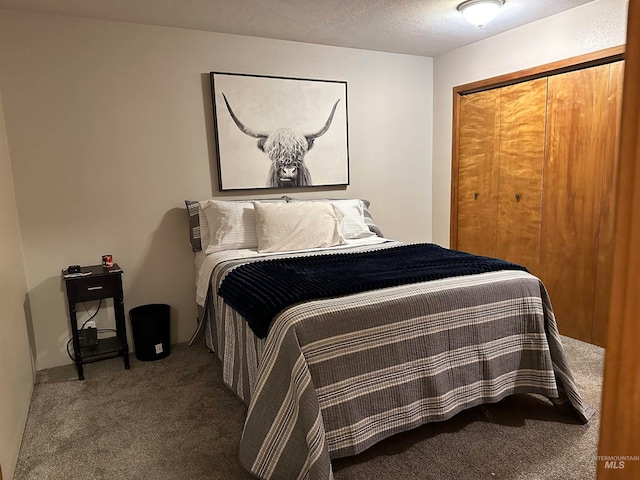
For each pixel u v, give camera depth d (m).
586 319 3.09
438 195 4.31
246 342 2.10
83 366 2.94
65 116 2.88
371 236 3.53
